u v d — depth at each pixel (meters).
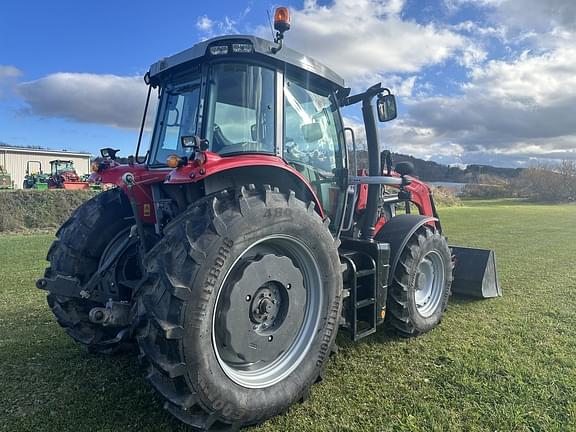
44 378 3.10
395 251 3.86
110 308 2.49
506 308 4.80
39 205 16.28
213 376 2.32
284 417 2.64
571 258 8.10
